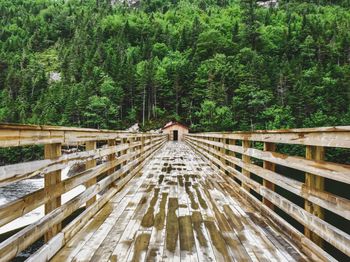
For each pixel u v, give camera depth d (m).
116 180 6.06
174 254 2.87
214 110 61.16
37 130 2.44
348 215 2.14
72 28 137.00
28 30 144.12
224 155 7.24
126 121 71.06
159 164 10.47
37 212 13.75
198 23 115.31
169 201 4.99
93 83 78.50
